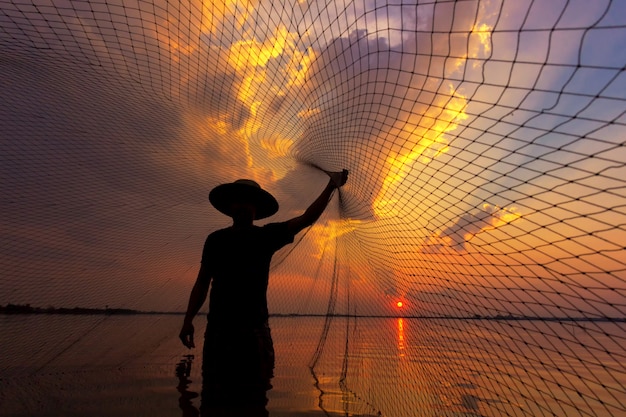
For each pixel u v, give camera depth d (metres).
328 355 4.38
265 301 2.67
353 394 2.82
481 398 2.99
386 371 3.55
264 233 2.71
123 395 2.47
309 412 2.26
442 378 3.25
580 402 3.71
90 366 3.37
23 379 2.88
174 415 2.03
